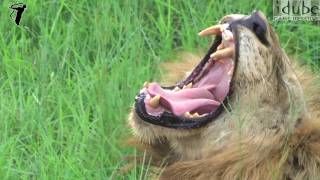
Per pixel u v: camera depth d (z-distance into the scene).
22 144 13.09
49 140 12.85
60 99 13.61
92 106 13.75
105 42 14.94
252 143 11.61
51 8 15.64
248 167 11.56
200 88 12.00
